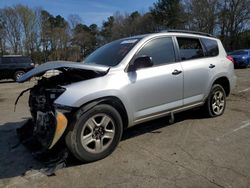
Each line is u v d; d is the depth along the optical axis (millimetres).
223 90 6238
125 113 4430
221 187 3354
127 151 4449
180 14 56781
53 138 3711
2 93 12023
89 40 72938
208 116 6066
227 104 7504
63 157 3930
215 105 6113
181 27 56688
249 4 50594
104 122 4148
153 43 4918
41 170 3920
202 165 3902
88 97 3943
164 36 5117
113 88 4188
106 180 3602
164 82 4836
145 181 3545
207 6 52312
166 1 58562
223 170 3742
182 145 4629
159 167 3891
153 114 4785
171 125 5648
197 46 5719
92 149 4082
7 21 60469
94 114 4023
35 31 62750
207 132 5211
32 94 4625
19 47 61594
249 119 5980
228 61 6320
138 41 4793
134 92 4449
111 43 5410
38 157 4211
